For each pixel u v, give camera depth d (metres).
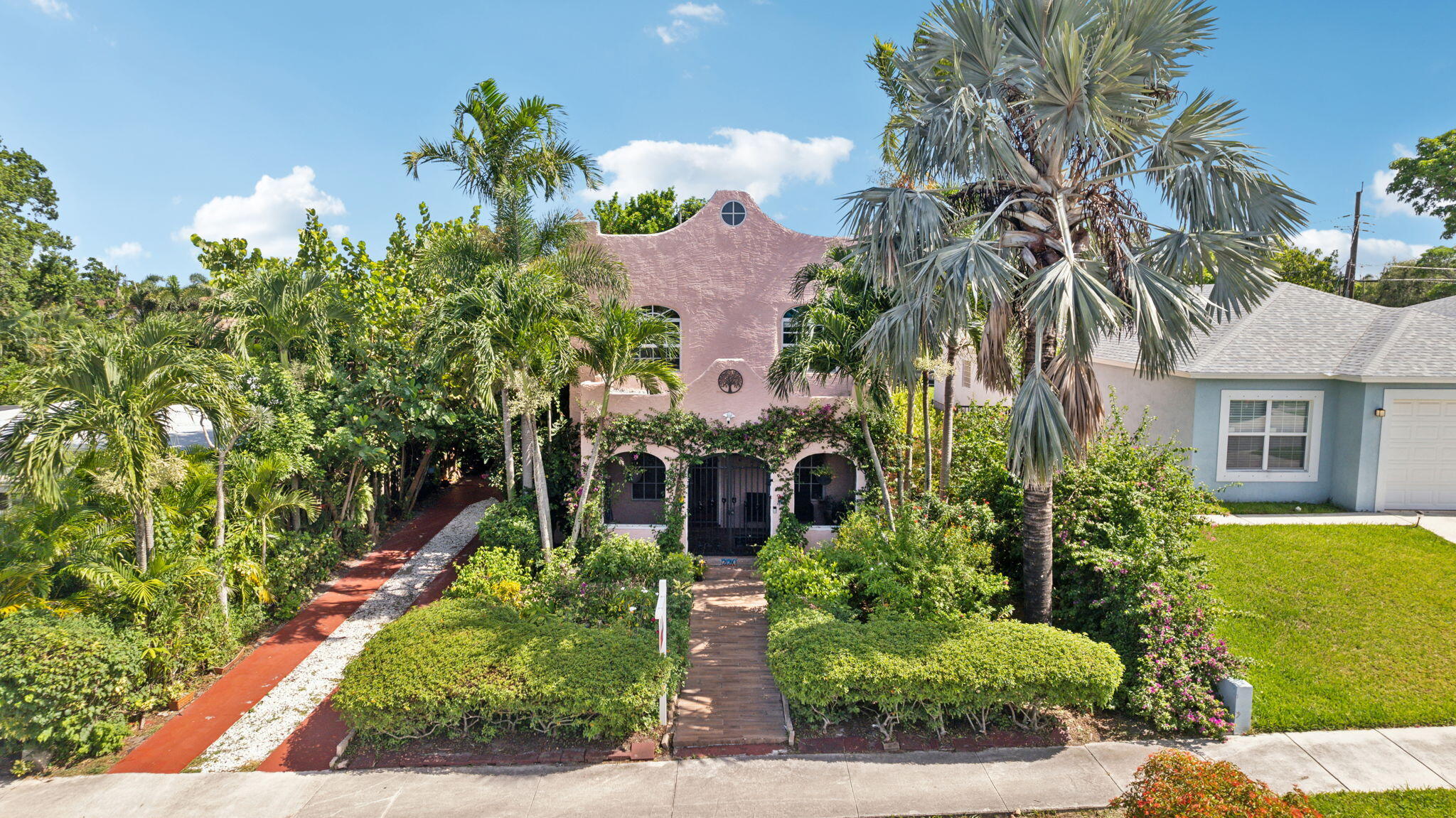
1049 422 9.30
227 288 18.31
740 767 8.20
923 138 10.33
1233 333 17.27
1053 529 11.10
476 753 8.49
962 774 8.01
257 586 11.68
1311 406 16.38
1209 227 10.19
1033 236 10.56
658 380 16.20
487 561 12.35
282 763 8.38
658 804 7.52
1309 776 7.84
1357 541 13.52
